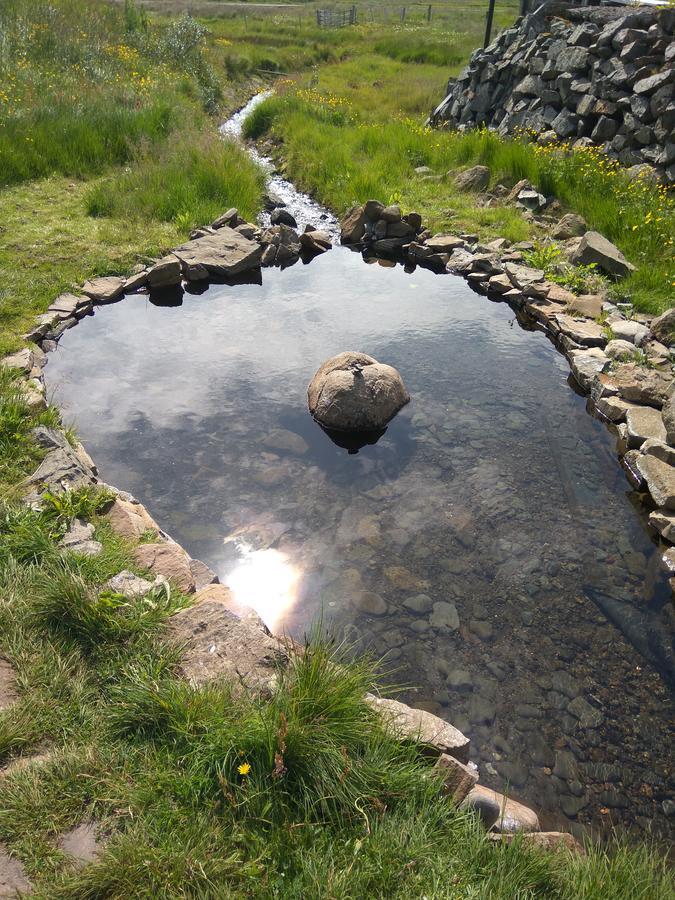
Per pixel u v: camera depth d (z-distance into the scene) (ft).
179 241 14.10
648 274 12.37
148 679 4.66
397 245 15.11
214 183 16.56
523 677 5.87
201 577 6.19
